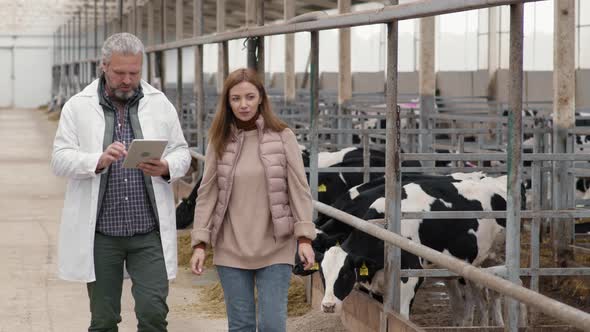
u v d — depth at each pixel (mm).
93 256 4379
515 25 4289
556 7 8766
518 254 4551
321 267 6039
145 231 4418
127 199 4383
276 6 25906
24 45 54562
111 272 4453
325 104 19422
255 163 4352
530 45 18672
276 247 4316
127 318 7004
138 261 4438
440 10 4648
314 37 7180
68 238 4406
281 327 4293
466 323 7035
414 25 23359
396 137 5770
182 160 4445
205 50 44656
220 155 4383
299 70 32000
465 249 6867
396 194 5816
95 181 4340
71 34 49281
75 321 6977
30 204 14172
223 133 4395
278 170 4332
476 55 20891
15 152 23609
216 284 8031
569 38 8734
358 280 6074
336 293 5941
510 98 4387
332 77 29797
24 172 18844
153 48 15812
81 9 37562
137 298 4418
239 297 4332
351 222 5918
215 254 4406
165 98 4582
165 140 4176
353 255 5941
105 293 4477
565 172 8578
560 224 8508
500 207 7027
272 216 4305
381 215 6496
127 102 4469
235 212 4344
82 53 49000
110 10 35438
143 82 4566
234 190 4344
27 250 10141
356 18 5867
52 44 54656
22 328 6742
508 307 4672
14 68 54594
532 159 7020
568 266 8414
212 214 4410
